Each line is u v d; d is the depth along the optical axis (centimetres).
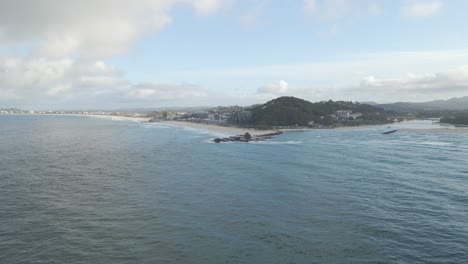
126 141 11969
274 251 2930
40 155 8125
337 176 5778
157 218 3688
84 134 15162
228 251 2923
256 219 3672
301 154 8650
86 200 4322
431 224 3531
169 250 2933
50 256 2817
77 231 3322
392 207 4062
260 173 6066
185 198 4441
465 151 9100
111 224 3506
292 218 3706
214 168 6562
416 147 10188
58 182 5269
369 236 3238
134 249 2948
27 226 3431
